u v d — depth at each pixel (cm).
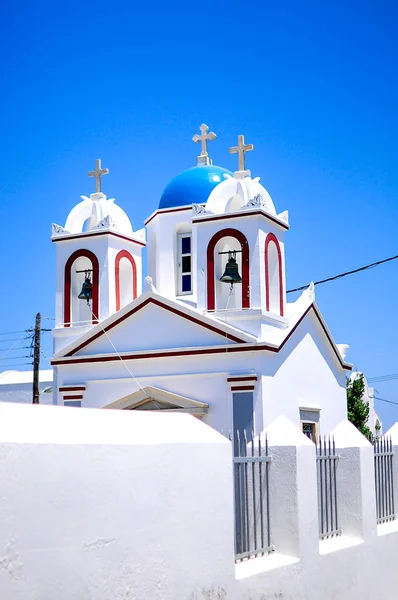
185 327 1966
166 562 805
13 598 630
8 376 3797
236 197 2055
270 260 2061
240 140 2109
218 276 2008
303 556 1068
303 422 2088
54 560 671
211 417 1919
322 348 2233
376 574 1309
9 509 634
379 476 1438
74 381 2073
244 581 931
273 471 1084
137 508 773
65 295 2155
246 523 1015
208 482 884
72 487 697
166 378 1972
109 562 731
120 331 2036
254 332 1925
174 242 2288
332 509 1273
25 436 664
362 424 3462
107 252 2120
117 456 753
